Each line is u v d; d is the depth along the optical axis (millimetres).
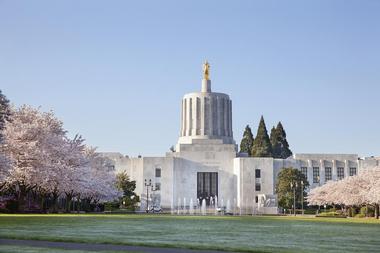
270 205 167625
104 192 123062
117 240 36469
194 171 185500
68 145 103812
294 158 187750
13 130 89562
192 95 191250
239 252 30781
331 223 73875
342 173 186500
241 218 96750
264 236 43875
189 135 190250
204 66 195500
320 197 127750
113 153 188750
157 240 37438
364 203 114250
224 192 185000
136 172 182750
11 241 34906
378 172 111312
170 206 180750
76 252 28766
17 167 86812
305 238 41969
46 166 90375
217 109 190625
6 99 61531
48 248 30797
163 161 183000
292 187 168250
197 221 75062
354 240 40188
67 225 54281
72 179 100062
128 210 162250
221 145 187375
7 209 94875
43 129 94625
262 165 181750
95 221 65812
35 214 90562
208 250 31625
